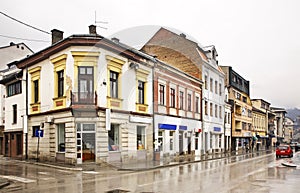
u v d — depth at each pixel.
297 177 14.95
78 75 20.64
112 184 12.64
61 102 21.31
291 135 111.19
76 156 20.08
